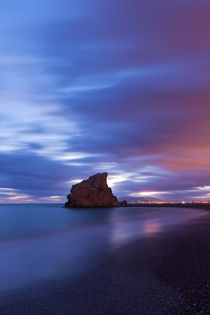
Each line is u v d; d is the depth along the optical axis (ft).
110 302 29.04
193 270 39.52
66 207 364.79
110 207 372.17
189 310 26.20
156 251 54.39
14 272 41.63
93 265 45.14
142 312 26.22
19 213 270.05
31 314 26.63
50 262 47.93
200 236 73.41
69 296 31.14
